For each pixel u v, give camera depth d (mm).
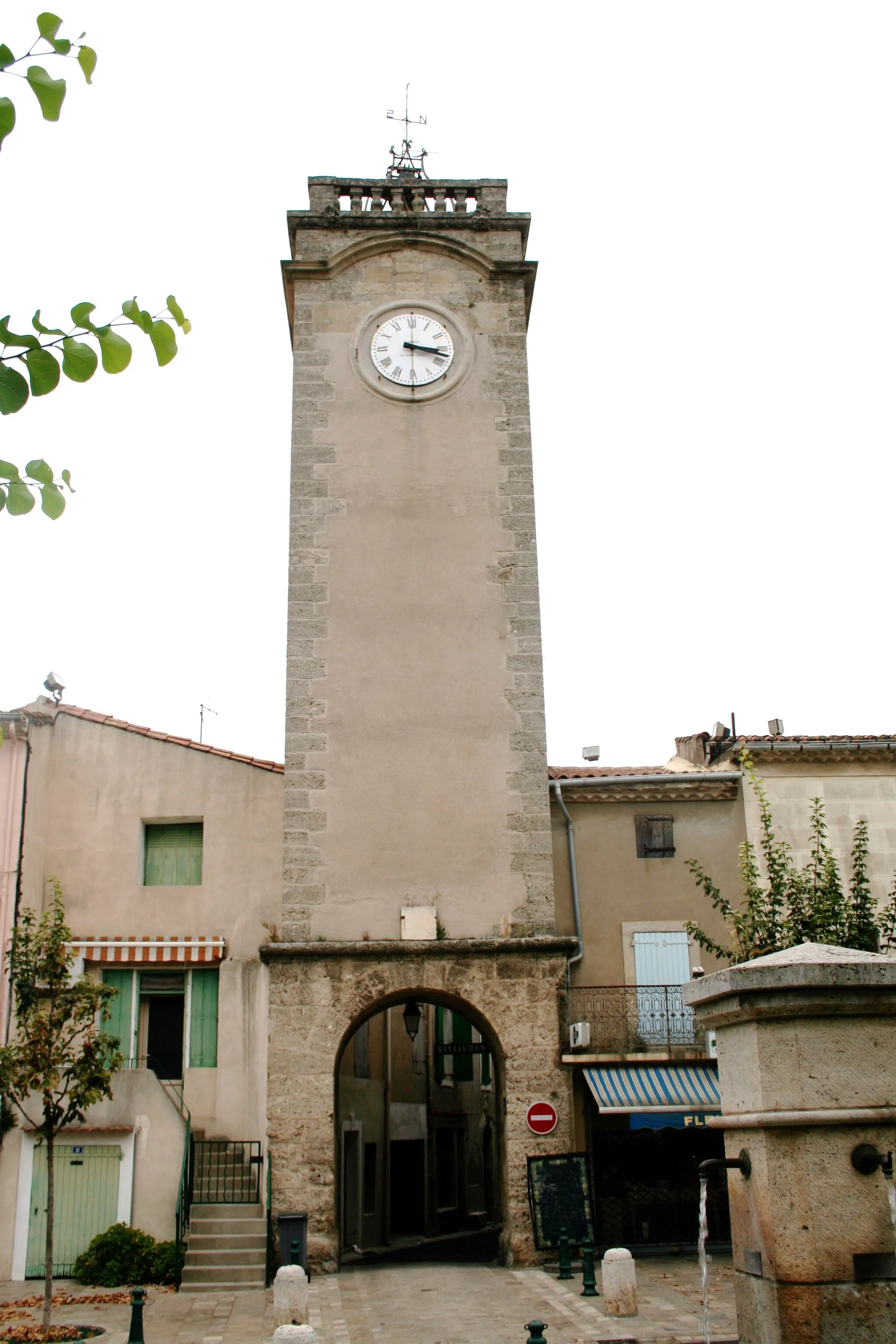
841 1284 4941
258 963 21203
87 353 4195
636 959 20672
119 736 22438
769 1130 5164
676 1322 13438
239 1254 17609
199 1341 13539
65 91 3896
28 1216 18469
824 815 20219
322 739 20297
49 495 4352
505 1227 18375
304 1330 10539
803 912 16719
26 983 15914
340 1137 20469
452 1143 33281
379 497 21734
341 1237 22547
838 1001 5164
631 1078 18609
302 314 22797
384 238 23203
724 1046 5668
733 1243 5605
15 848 21156
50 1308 14859
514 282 23281
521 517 21781
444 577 21328
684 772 21609
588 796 21391
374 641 20891
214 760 22188
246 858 21719
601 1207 19328
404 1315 14406
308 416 22156
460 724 20500
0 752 21766
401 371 22500
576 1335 12844
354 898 19516
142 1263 17625
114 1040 15680
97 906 21562
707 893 18672
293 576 21188
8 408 4160
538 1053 18688
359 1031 26859
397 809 20000
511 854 19875
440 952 19000
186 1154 18594
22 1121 18875
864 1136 5117
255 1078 20672
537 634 21094
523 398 22547
